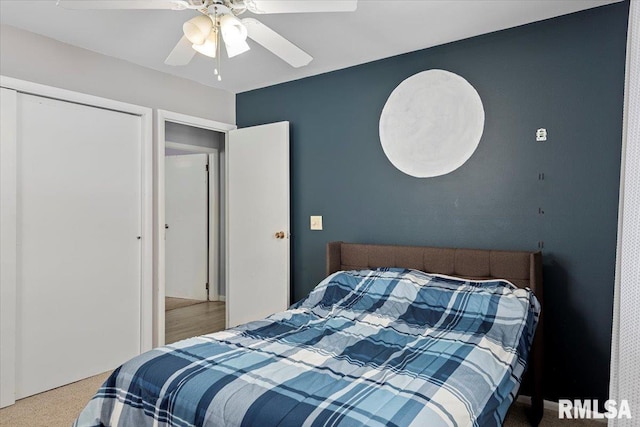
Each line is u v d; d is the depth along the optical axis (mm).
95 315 3012
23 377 2633
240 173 3809
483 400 1426
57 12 2398
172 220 5602
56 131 2793
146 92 3307
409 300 2340
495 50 2646
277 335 2014
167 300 5414
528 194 2539
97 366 3021
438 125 2857
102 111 3047
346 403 1289
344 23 2520
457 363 1624
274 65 3252
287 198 3488
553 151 2457
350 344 1895
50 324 2768
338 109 3340
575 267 2393
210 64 3234
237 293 3816
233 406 1317
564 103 2422
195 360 1648
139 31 2654
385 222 3104
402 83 3010
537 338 2258
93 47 2912
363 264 2994
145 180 3285
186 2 1676
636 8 1309
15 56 2594
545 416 2375
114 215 3127
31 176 2670
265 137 3623
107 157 3076
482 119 2693
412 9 2348
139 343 3297
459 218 2783
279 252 3516
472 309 2152
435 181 2879
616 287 1487
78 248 2912
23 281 2637
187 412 1388
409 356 1724
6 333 2521
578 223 2383
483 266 2525
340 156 3332
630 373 1258
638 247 1234
